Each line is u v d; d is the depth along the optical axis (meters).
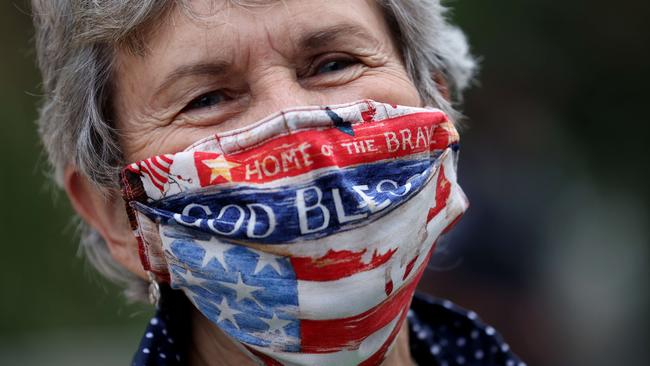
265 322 3.15
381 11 3.52
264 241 3.03
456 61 4.20
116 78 3.37
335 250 3.05
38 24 3.76
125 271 4.14
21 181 12.00
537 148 10.36
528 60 11.46
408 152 3.19
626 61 11.74
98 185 3.53
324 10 3.25
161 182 3.13
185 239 3.12
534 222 9.02
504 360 4.18
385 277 3.11
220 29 3.14
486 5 11.52
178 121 3.26
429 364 4.16
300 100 3.19
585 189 11.02
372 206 3.04
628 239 11.56
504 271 8.65
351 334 3.14
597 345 10.19
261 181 3.06
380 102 3.36
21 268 11.66
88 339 10.73
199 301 3.23
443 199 3.29
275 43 3.18
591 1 11.62
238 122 3.23
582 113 11.73
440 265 8.64
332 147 3.08
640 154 11.77
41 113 4.08
